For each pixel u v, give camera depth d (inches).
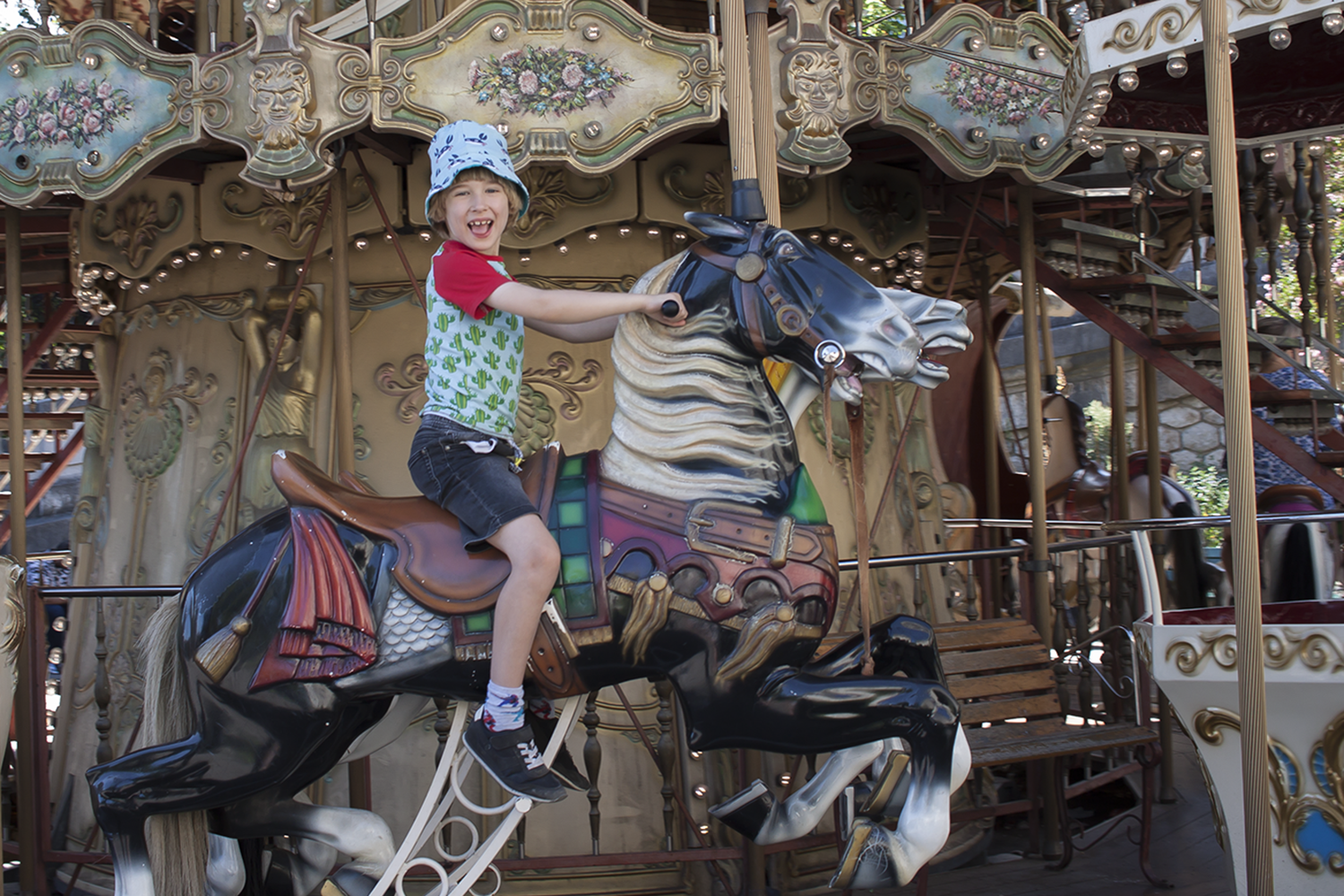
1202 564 282.5
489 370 107.2
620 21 153.6
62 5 237.8
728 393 107.3
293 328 188.9
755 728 105.3
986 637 174.7
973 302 359.9
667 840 157.6
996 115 173.9
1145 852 169.8
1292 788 136.0
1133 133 157.2
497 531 102.4
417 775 172.4
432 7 199.3
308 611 105.4
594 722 154.9
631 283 190.2
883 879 103.6
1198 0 125.1
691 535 104.5
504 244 183.0
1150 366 271.7
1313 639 128.4
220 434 190.9
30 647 167.5
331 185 169.5
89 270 201.2
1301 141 180.1
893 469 189.8
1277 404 204.4
